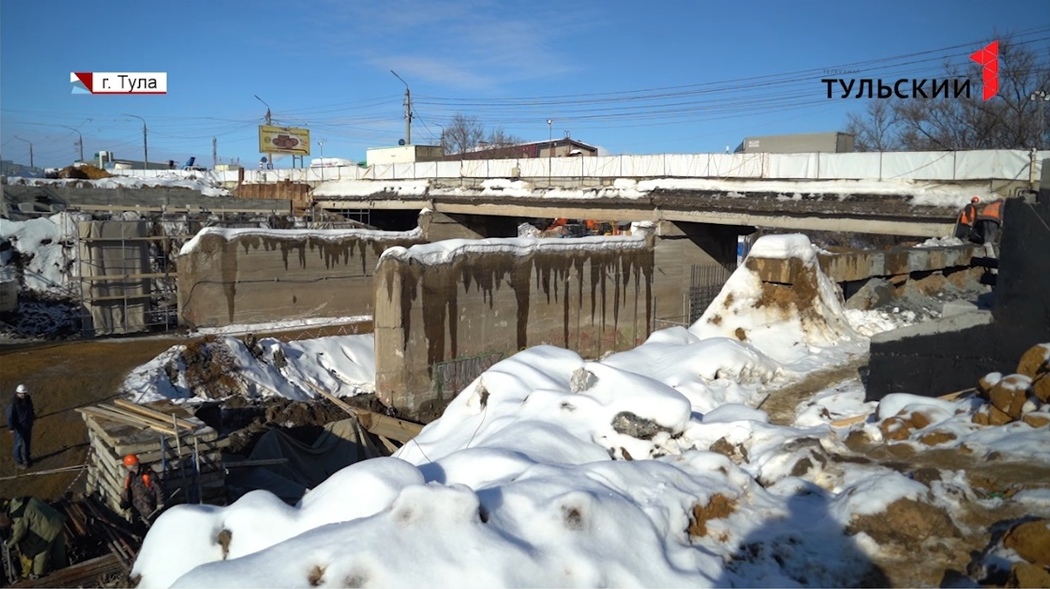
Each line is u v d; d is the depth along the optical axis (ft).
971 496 18.65
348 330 77.51
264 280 77.61
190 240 73.87
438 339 64.39
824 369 39.83
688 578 15.71
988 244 61.00
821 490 20.54
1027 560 15.21
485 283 67.77
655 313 86.84
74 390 53.31
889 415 26.81
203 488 36.91
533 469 18.90
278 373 63.16
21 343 65.51
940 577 15.81
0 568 29.12
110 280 72.43
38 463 44.11
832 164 73.67
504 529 15.40
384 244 87.76
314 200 126.00
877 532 17.25
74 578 28.17
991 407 23.97
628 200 87.30
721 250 95.71
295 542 14.53
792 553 17.11
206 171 157.79
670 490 18.30
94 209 86.02
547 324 74.43
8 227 77.30
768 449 23.07
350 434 52.75
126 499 32.60
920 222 67.31
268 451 46.55
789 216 75.77
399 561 13.91
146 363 58.90
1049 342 28.27
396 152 163.02
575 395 26.12
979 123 123.65
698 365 36.24
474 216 111.34
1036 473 19.16
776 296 45.98
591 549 15.25
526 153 202.80
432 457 27.37
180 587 13.52
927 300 54.90
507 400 28.84
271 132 168.76
